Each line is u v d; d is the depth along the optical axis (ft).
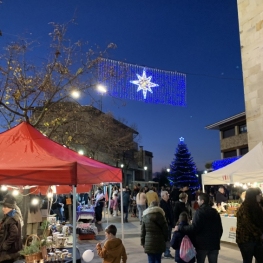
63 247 21.95
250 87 37.55
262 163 26.25
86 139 56.34
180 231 17.88
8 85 39.96
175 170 139.44
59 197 52.01
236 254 27.43
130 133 102.78
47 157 16.98
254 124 36.68
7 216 16.67
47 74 40.06
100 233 42.27
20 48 40.09
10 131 19.90
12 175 14.46
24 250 18.04
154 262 20.02
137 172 187.42
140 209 48.78
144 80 30.14
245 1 38.93
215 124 127.95
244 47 38.73
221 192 43.04
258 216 17.38
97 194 61.52
